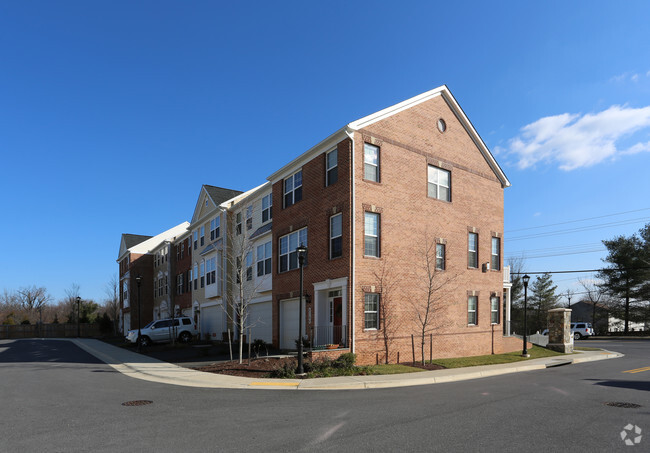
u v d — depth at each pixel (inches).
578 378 579.8
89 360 872.3
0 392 484.1
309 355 630.5
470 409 367.9
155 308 1945.1
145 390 489.1
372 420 328.5
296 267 839.1
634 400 410.0
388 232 743.1
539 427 305.6
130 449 264.1
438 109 869.2
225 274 1123.3
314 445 265.7
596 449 254.5
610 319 2417.6
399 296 743.7
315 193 792.9
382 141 756.6
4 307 3415.4
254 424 319.3
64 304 3673.7
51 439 289.0
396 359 723.4
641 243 1900.8
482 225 932.0
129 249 2009.1
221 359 765.9
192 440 280.4
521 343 1017.5
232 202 1228.5
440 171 861.2
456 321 840.9
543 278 2244.1
